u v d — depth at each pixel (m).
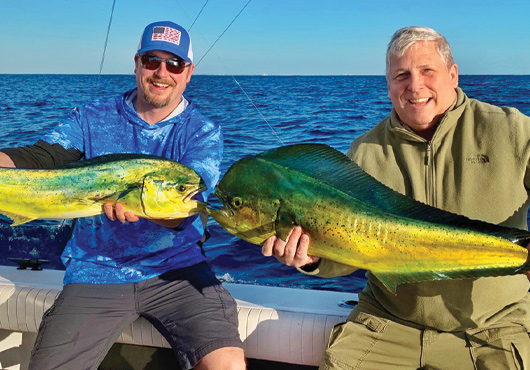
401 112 2.53
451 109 2.46
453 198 2.46
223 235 5.68
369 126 15.79
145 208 2.31
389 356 2.47
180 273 2.86
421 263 1.93
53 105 23.91
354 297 3.10
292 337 2.77
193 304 2.72
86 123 3.01
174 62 2.92
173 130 3.02
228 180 2.05
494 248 1.87
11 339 3.24
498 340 2.32
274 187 1.98
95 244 2.86
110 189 2.32
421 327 2.48
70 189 2.33
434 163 2.49
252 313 2.87
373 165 2.65
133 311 2.81
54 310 2.73
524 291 2.46
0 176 2.31
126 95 3.12
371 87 42.22
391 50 2.52
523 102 24.22
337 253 1.97
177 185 2.32
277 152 2.04
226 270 4.80
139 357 3.03
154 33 2.92
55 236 5.92
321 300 3.04
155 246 2.86
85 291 2.79
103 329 2.71
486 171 2.41
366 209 1.93
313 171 1.99
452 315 2.39
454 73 2.53
